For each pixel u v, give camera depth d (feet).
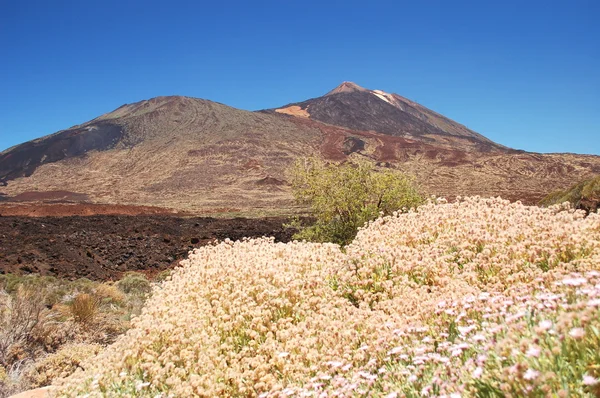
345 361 12.09
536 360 7.59
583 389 6.91
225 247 27.66
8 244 78.59
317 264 21.79
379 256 19.60
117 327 34.09
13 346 26.89
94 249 86.28
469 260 17.78
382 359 11.57
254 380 12.99
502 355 8.30
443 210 23.44
